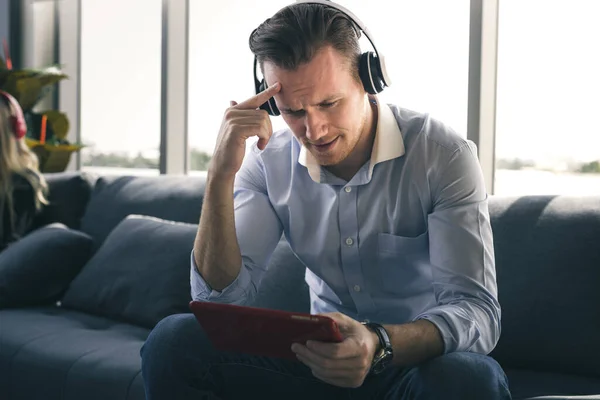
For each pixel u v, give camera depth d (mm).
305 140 1418
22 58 4230
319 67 1350
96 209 2938
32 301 2637
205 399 1430
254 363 1437
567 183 2484
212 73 3443
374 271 1632
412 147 1569
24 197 2992
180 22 3465
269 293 2209
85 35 4078
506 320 1932
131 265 2457
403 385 1301
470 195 1502
